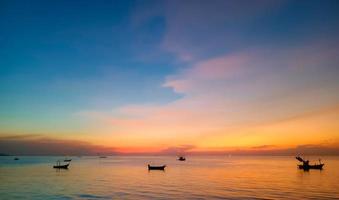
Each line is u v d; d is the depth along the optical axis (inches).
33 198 1840.6
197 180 2960.1
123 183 2682.1
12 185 2502.5
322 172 4025.6
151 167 4788.4
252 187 2348.7
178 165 6624.0
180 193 2041.1
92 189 2247.8
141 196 1920.5
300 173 3833.7
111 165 6796.3
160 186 2444.6
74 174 3796.8
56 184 2586.1
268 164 7091.5
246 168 5167.3
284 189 2222.0
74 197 1877.5
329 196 1900.8
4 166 6028.5
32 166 6033.5
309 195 1939.0
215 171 4362.7
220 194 1987.0
